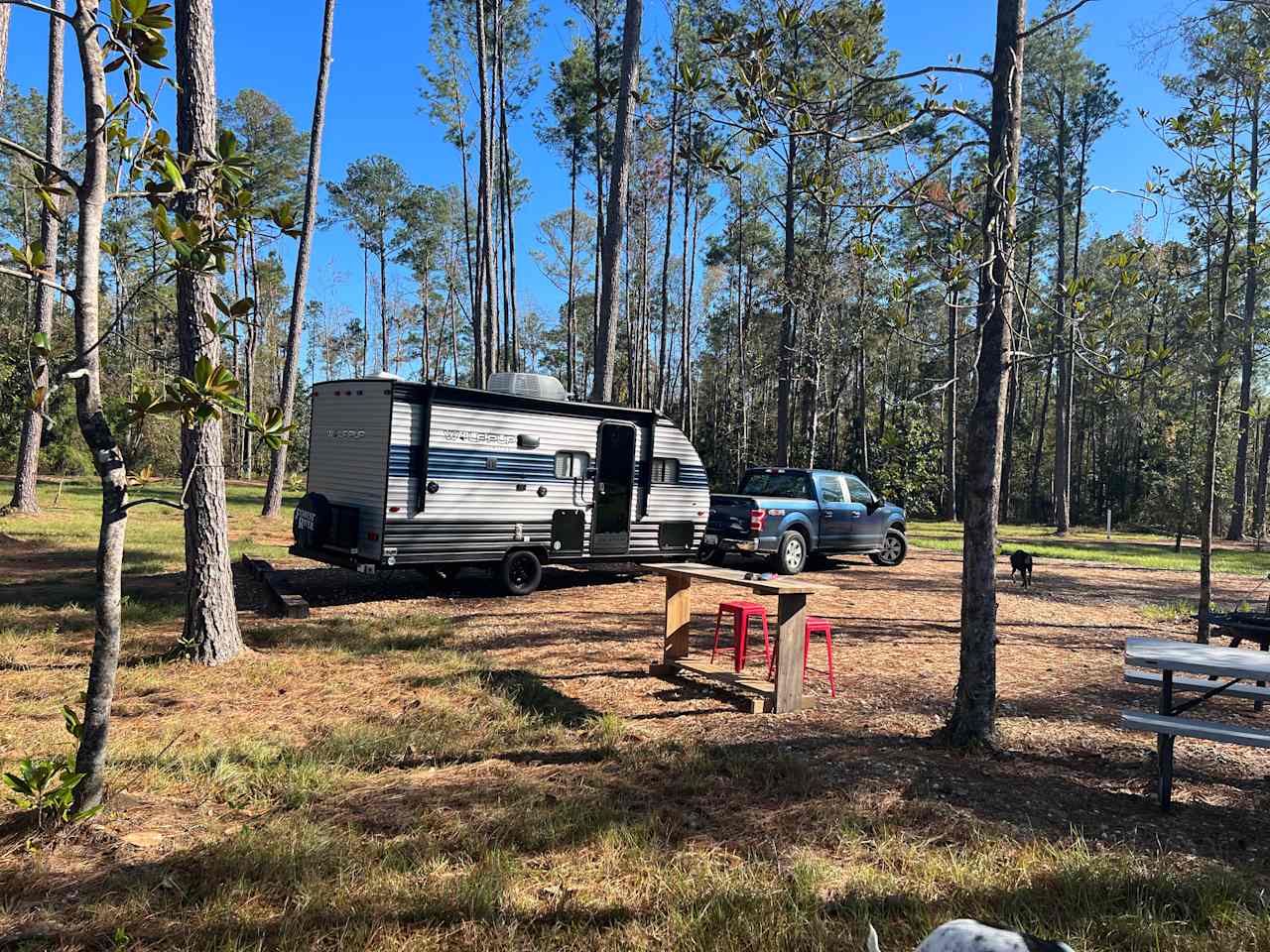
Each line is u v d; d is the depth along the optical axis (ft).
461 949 9.90
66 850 12.10
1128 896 11.11
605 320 48.96
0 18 49.16
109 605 12.96
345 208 158.20
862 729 19.10
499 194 96.17
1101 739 18.65
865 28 15.64
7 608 29.01
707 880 11.57
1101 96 110.73
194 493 23.20
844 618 33.60
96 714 12.99
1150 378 24.06
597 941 10.08
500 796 14.53
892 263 34.17
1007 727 19.24
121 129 11.81
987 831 13.24
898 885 11.46
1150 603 40.96
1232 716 20.79
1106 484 151.94
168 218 12.04
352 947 9.81
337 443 34.35
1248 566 62.69
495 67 86.84
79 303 11.84
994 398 16.99
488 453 34.88
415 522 32.86
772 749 17.47
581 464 38.29
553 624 30.58
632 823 13.51
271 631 27.43
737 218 130.82
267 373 167.02
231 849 12.09
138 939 9.90
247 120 125.90
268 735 17.65
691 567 23.34
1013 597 41.81
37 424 59.52
